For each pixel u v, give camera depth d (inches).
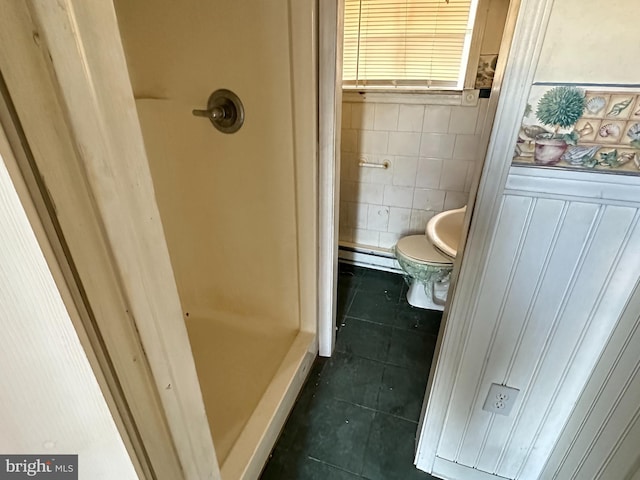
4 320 15.0
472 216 30.8
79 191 13.5
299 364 58.1
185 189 57.5
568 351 34.1
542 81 24.7
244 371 56.9
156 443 21.5
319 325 64.1
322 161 49.9
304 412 56.1
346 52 74.2
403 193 82.0
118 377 17.4
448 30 66.6
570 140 25.8
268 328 65.2
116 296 16.1
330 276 58.9
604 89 23.9
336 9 40.6
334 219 54.9
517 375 37.2
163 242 18.1
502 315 34.3
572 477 35.3
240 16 42.4
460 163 74.7
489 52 64.6
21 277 13.9
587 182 26.7
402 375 62.6
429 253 70.1
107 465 20.3
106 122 13.7
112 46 13.3
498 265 32.0
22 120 11.5
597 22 22.3
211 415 49.9
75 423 18.5
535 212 29.0
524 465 43.1
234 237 59.6
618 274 29.3
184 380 22.5
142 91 50.6
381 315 76.9
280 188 51.9
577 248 29.4
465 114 70.3
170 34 45.8
